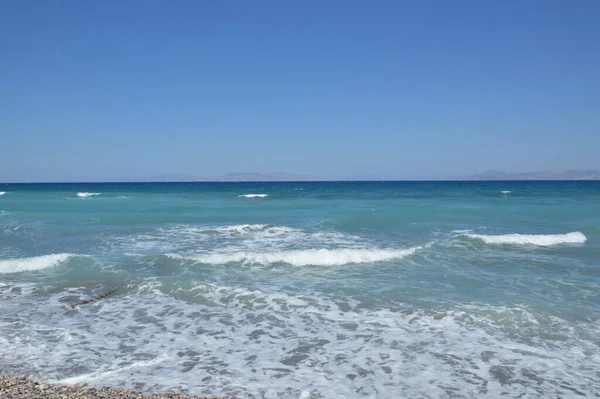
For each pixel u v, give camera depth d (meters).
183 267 12.03
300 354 6.52
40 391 5.17
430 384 5.59
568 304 8.93
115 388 5.36
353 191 63.94
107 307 8.73
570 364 6.21
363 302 9.05
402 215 24.00
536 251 14.52
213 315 8.29
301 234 17.77
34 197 42.41
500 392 5.39
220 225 20.38
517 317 8.12
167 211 27.19
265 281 10.74
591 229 19.23
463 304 8.88
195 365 6.11
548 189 74.00
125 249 14.41
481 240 16.06
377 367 6.09
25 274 11.05
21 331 7.36
